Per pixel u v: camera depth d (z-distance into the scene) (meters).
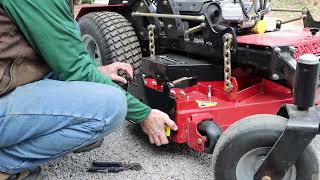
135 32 2.70
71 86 1.50
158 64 2.22
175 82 2.09
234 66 2.26
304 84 1.49
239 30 2.38
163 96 2.06
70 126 1.50
